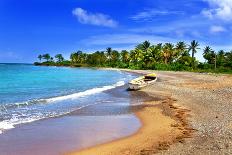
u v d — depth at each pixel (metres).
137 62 145.38
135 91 39.81
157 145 15.69
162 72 96.00
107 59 184.50
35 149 14.97
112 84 51.88
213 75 76.12
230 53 125.38
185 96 33.59
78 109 25.75
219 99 30.86
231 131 17.92
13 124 19.53
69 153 14.57
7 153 14.28
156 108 26.47
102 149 15.23
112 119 22.08
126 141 16.59
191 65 120.62
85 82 57.25
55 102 29.61
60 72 105.06
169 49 135.38
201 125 19.56
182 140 16.25
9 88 43.94
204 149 14.67
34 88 44.31
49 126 19.45
